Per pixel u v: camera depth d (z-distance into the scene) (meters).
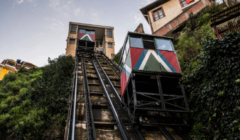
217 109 5.63
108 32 29.33
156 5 21.30
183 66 9.21
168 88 7.96
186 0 18.94
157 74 6.86
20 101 10.75
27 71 21.33
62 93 9.35
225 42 5.86
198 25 12.53
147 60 7.08
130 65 7.07
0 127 8.15
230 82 5.36
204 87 6.38
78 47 20.70
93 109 7.79
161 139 6.10
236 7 6.97
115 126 6.53
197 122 6.36
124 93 8.12
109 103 8.27
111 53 25.47
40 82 11.41
